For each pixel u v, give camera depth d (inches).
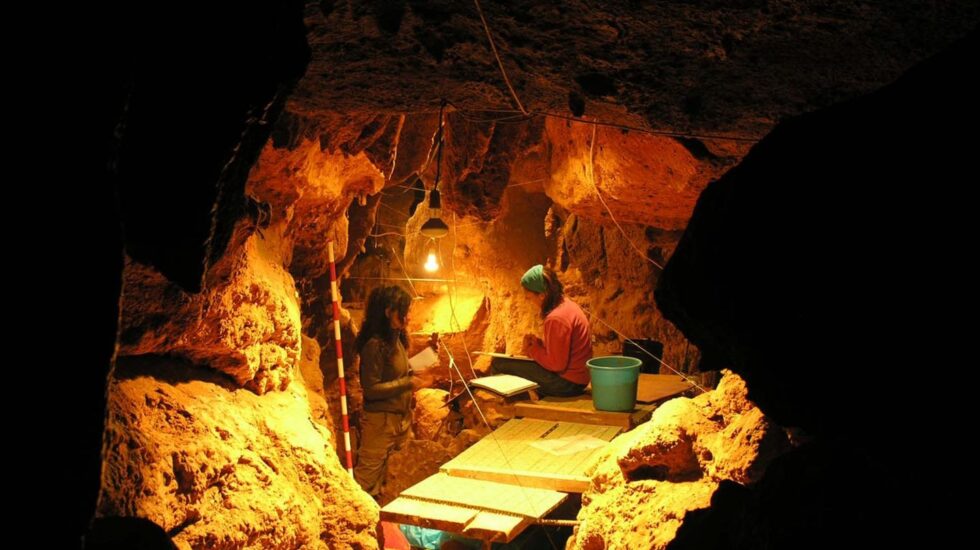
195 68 68.4
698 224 82.4
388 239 334.3
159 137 68.2
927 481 61.3
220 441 125.7
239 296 137.8
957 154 61.1
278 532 129.2
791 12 103.3
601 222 257.1
